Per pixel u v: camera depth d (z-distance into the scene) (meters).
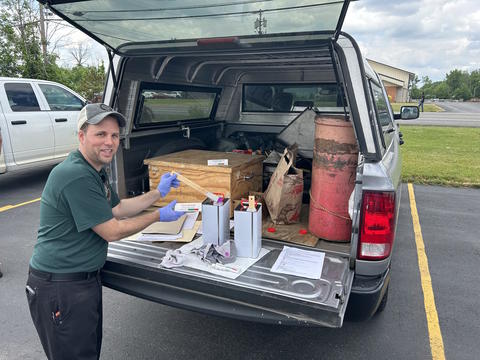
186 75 3.78
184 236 2.49
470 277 3.62
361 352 2.55
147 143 3.43
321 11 1.76
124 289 2.21
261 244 2.40
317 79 4.41
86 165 1.85
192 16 1.96
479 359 2.49
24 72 14.54
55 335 1.88
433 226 5.04
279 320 1.83
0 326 2.82
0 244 4.29
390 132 3.48
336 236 2.44
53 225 1.82
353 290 2.07
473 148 11.81
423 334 2.74
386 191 2.00
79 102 7.38
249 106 4.88
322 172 2.42
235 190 2.90
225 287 1.93
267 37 2.09
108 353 2.52
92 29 2.25
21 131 6.09
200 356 2.50
